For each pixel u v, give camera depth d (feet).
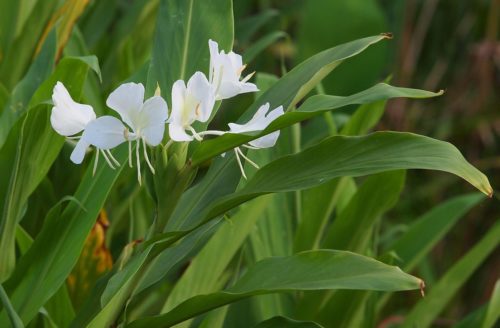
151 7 10.64
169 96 8.09
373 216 9.14
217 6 8.26
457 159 7.30
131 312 9.12
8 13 9.78
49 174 9.49
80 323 7.86
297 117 7.35
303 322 7.78
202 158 7.53
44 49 8.95
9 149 8.21
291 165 7.55
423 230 9.98
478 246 9.46
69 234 8.23
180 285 8.48
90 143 7.29
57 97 7.42
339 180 9.21
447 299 9.53
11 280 8.20
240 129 7.41
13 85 9.69
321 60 7.84
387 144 7.45
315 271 7.53
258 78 9.68
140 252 7.61
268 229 9.48
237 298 7.57
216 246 8.47
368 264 7.47
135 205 9.77
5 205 7.98
